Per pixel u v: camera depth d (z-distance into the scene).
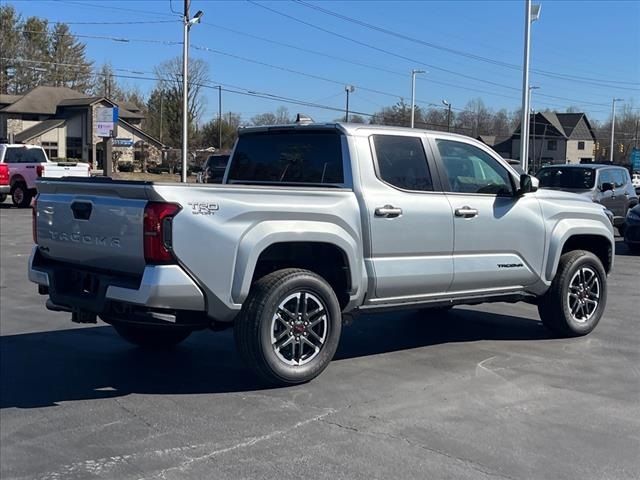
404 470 4.10
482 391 5.56
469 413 5.05
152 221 4.90
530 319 8.38
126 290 5.02
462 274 6.47
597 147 89.69
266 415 4.98
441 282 6.35
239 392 5.50
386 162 6.12
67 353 6.68
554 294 7.27
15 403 5.25
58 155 62.66
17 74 87.75
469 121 91.25
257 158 6.77
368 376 5.93
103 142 56.44
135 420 4.89
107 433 4.65
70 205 5.52
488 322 8.19
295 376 5.52
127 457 4.27
